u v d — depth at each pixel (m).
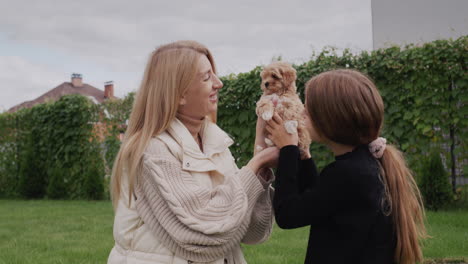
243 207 1.53
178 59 1.68
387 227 1.59
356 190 1.53
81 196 10.11
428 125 5.90
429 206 5.88
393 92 6.08
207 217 1.50
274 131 1.77
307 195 1.60
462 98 5.73
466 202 5.96
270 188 1.91
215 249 1.52
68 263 3.80
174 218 1.51
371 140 1.68
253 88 6.80
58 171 10.41
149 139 1.62
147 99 1.71
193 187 1.57
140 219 1.60
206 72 1.72
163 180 1.52
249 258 3.77
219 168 1.76
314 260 1.59
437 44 5.80
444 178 5.83
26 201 10.04
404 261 1.60
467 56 5.64
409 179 1.74
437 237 4.17
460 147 5.94
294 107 1.86
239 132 7.09
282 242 4.33
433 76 5.85
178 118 1.78
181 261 1.52
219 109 7.23
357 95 1.63
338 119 1.63
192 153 1.66
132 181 1.57
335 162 1.64
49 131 10.56
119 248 1.64
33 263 3.84
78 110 10.10
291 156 1.70
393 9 8.22
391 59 6.02
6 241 4.95
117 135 9.68
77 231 5.47
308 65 6.40
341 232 1.54
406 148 6.12
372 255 1.53
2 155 11.84
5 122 11.77
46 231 5.54
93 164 9.95
